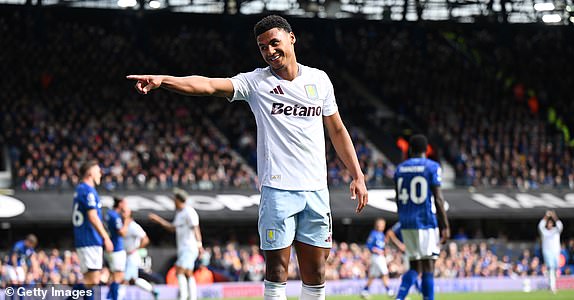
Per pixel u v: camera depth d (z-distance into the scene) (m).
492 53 48.16
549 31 48.56
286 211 5.66
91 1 42.69
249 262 24.77
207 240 29.97
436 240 11.39
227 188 29.20
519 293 22.41
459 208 30.81
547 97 43.09
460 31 49.50
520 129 39.72
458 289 24.81
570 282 26.56
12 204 25.95
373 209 29.41
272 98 5.72
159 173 29.41
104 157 30.31
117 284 14.77
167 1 43.69
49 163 28.94
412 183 11.40
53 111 34.25
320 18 45.16
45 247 28.77
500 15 46.88
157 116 34.97
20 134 31.05
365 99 42.69
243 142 34.91
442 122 39.28
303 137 5.73
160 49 43.50
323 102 5.85
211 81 5.57
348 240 31.80
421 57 46.91
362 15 46.12
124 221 16.45
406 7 47.97
